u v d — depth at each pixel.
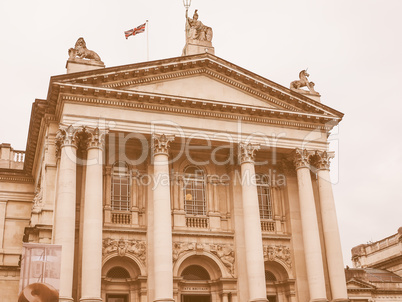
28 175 41.28
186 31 36.16
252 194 31.09
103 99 29.95
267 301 29.11
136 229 30.30
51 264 21.00
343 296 31.03
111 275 29.86
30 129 35.16
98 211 27.47
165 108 31.14
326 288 32.03
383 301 46.25
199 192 33.28
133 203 31.20
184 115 31.58
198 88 32.50
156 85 31.56
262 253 30.05
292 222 33.66
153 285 28.77
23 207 40.47
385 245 57.84
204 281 31.33
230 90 33.25
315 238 31.50
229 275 31.09
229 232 32.12
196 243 31.25
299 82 36.44
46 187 29.55
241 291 30.53
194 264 31.56
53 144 30.47
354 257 62.50
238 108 32.34
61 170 27.97
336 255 31.91
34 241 28.41
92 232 26.94
